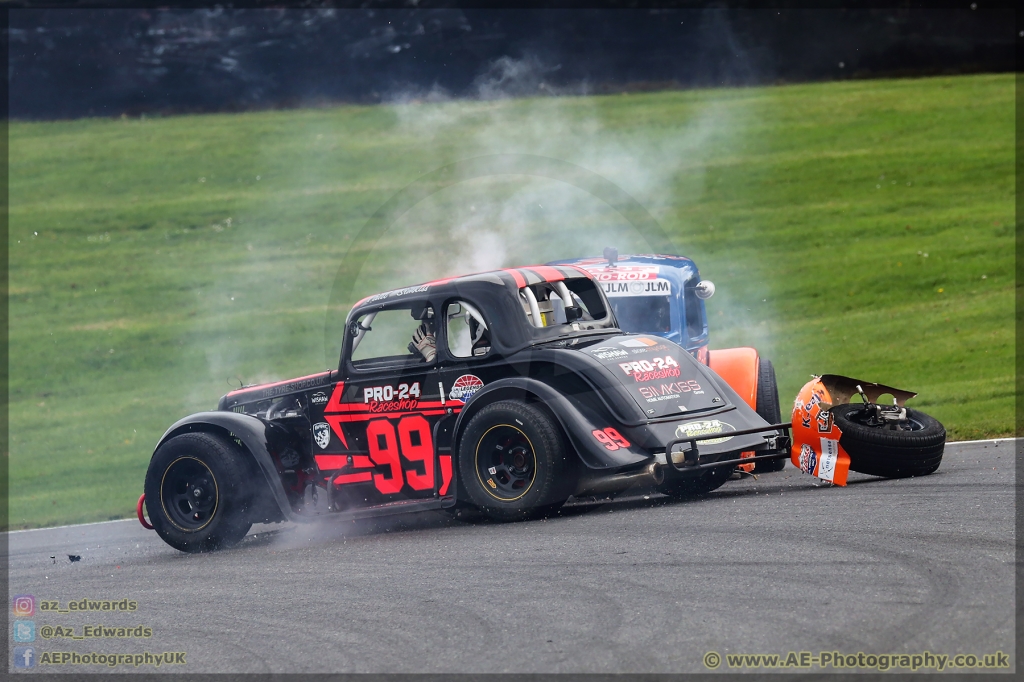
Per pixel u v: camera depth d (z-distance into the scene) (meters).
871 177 99.75
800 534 18.02
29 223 106.31
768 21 132.75
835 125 116.38
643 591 15.52
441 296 23.78
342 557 21.16
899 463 23.16
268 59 135.38
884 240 81.88
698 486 25.30
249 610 17.52
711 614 14.09
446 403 23.45
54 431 59.53
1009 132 108.38
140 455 51.03
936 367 48.78
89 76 135.25
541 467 21.75
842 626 13.11
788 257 80.25
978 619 12.86
